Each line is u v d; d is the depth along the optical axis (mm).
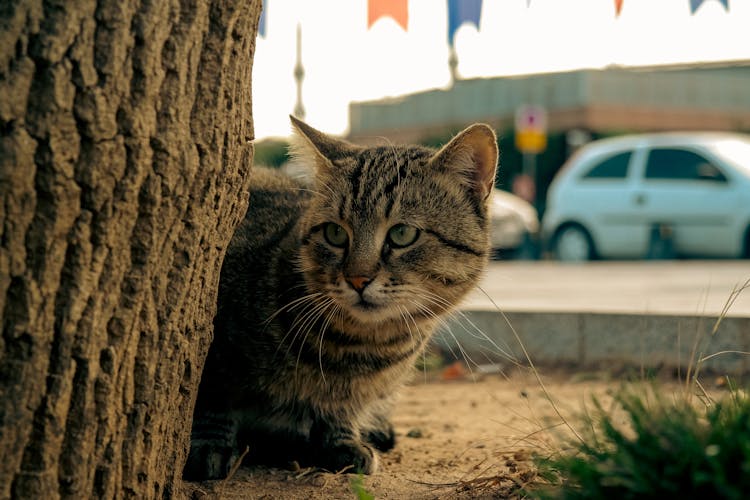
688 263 14906
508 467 3957
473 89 32094
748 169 15172
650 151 16109
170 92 2725
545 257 18453
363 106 33750
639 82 32844
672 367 6238
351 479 3863
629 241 16016
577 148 31844
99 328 2691
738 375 5852
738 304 8266
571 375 6559
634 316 6500
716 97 34438
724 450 2600
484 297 9594
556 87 32500
